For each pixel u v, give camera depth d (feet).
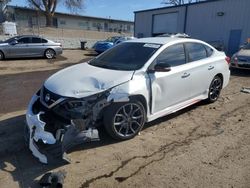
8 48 49.90
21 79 31.35
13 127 15.26
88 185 10.02
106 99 12.12
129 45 16.38
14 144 13.08
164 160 11.79
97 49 66.74
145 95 13.66
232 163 11.61
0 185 9.96
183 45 16.61
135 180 10.36
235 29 64.39
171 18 81.92
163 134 14.51
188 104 17.21
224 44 67.41
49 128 11.53
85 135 11.56
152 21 88.58
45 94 12.74
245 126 15.78
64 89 12.13
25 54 51.90
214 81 19.58
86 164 11.41
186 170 11.05
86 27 169.17
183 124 15.98
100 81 12.51
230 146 13.19
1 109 18.98
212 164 11.52
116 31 186.39
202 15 71.82
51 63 48.24
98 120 12.69
